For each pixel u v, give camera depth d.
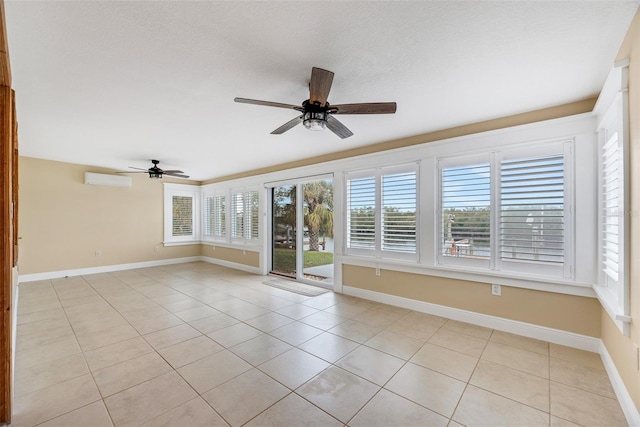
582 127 2.63
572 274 2.69
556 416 1.81
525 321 2.98
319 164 4.94
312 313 3.71
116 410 1.87
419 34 1.70
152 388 2.11
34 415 1.82
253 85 2.35
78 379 2.22
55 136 3.76
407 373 2.30
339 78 2.23
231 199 7.01
